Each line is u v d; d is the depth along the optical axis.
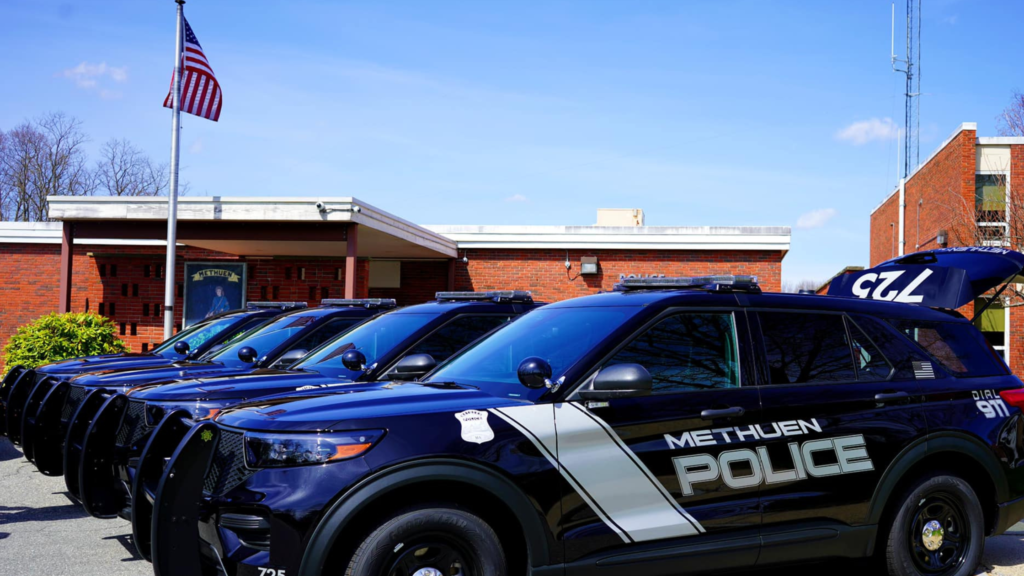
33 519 6.80
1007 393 5.29
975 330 5.52
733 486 4.27
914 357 5.07
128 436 5.62
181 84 15.75
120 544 5.98
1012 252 5.97
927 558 4.94
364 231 15.82
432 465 3.65
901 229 25.08
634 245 19.88
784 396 4.51
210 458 3.98
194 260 19.77
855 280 6.71
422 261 20.58
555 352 4.43
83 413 5.97
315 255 19.50
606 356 4.22
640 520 4.04
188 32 16.02
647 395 4.21
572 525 3.90
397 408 3.83
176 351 9.25
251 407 4.14
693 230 19.77
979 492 5.23
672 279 4.99
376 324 7.40
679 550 4.12
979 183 20.41
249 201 14.89
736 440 4.32
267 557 3.53
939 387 5.04
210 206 15.00
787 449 4.43
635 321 4.36
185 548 3.98
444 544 3.71
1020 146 20.14
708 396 4.33
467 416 3.83
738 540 4.27
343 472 3.55
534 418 3.93
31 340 12.87
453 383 4.53
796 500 4.42
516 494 3.79
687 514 4.15
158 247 20.08
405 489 3.72
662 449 4.13
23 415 7.57
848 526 4.58
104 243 20.11
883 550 4.88
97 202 15.43
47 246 20.55
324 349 7.33
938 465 5.05
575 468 3.94
